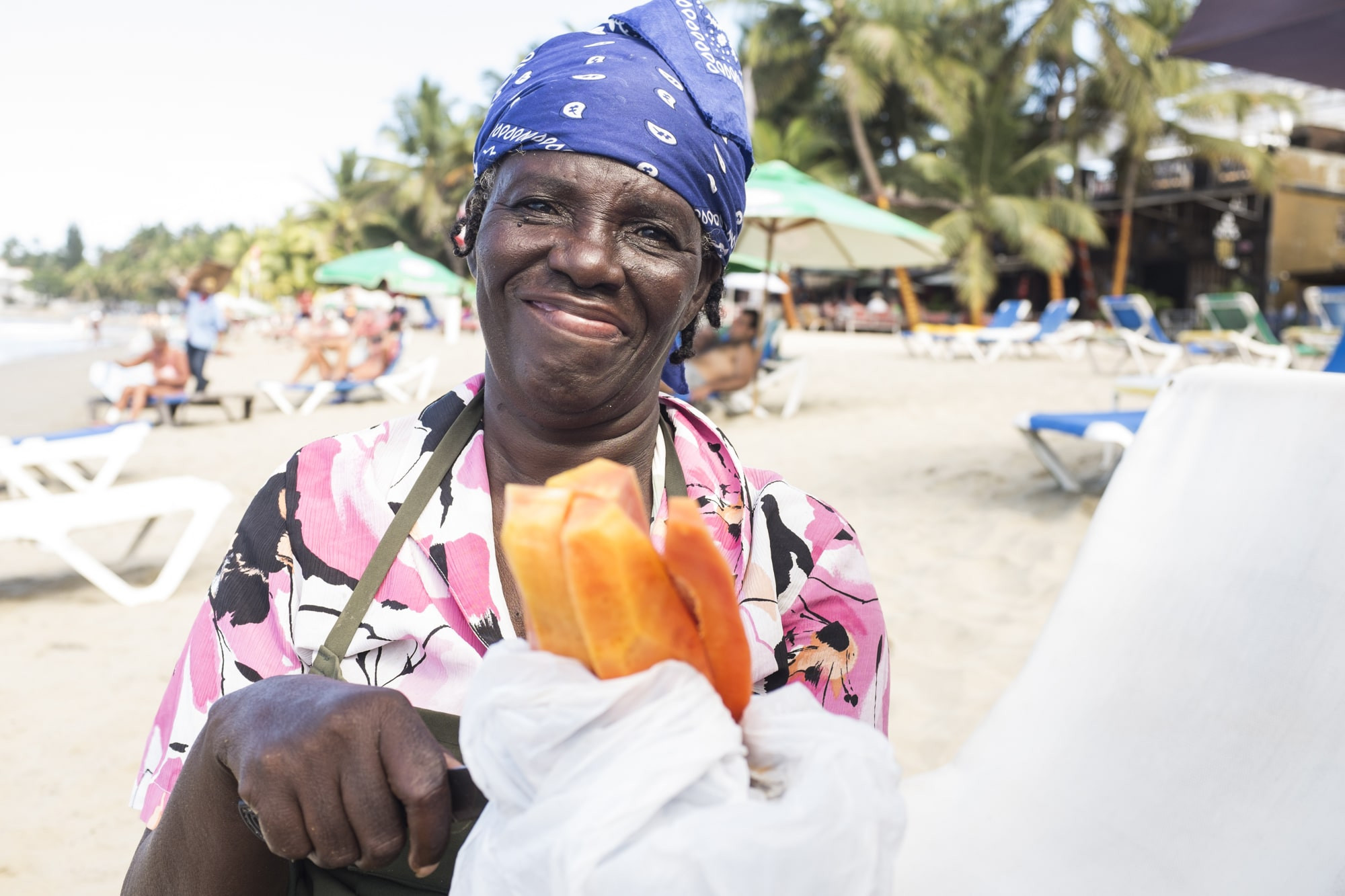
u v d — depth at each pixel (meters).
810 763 0.51
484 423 0.98
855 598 1.04
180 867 0.70
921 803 1.27
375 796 0.60
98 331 44.12
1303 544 1.12
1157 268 33.44
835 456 6.62
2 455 4.85
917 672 3.08
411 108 46.12
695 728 0.50
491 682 0.52
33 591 4.32
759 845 0.48
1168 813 1.11
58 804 2.53
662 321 0.90
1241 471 1.23
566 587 0.49
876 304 28.67
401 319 11.99
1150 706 1.19
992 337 15.28
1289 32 4.09
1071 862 1.15
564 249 0.85
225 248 67.12
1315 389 1.20
